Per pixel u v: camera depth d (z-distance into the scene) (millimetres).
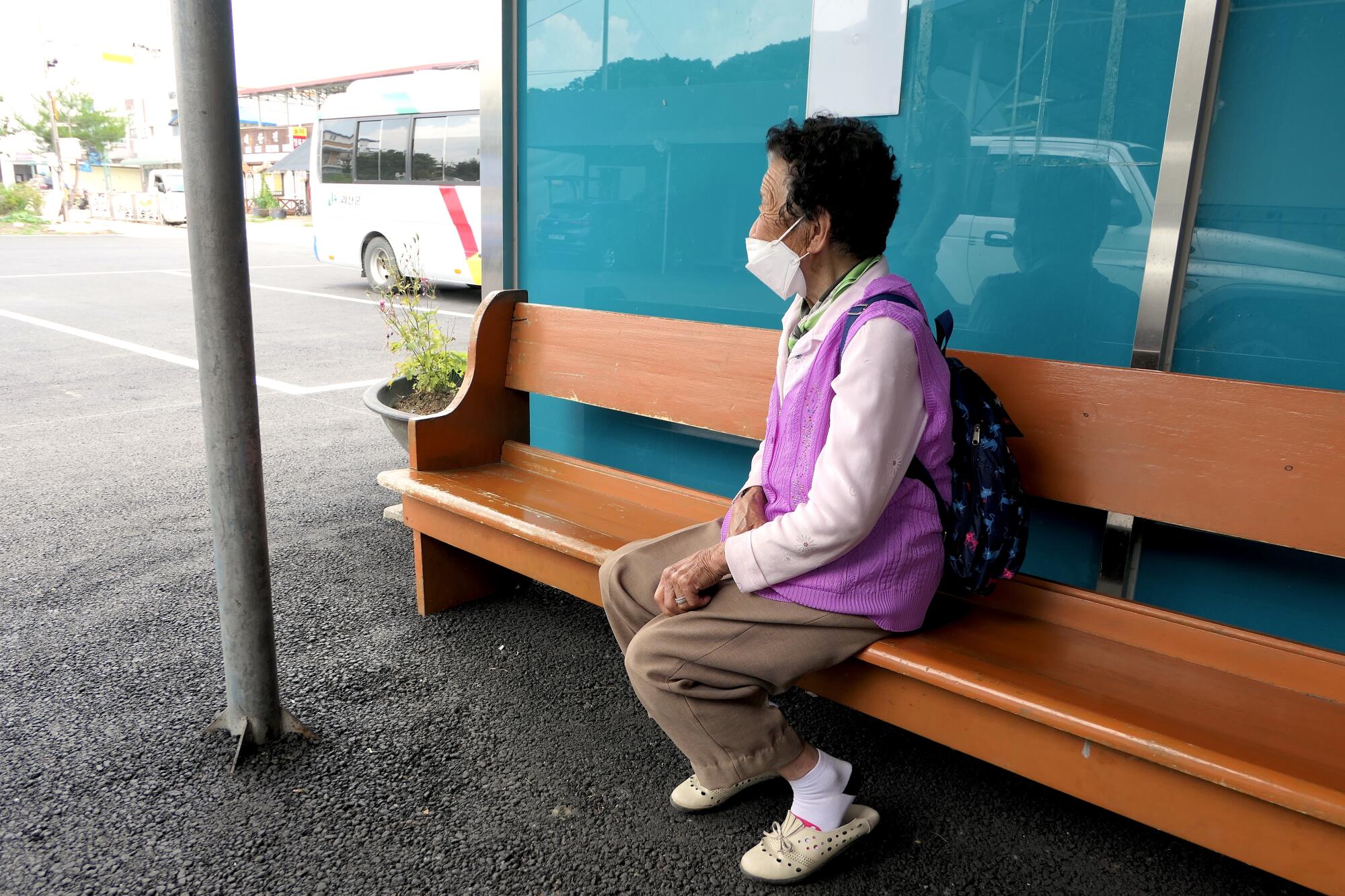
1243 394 1838
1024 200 2445
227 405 2025
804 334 1851
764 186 1824
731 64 2953
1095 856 1941
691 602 1816
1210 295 2217
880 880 1859
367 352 8500
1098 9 2246
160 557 3496
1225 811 1433
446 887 1816
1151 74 2197
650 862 1896
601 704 2498
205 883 1810
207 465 2078
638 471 3531
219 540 2121
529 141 3588
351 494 4336
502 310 3125
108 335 8984
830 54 2713
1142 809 1522
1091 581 2473
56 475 4547
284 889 1800
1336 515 1742
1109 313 2365
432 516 2857
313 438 5391
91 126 51656
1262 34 2035
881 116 2656
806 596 1755
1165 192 2146
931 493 1751
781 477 1843
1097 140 2303
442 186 12258
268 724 2268
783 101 2867
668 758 2262
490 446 3168
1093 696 1646
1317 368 2117
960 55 2479
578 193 3473
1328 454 1749
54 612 3010
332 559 3523
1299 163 2053
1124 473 1978
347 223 13969
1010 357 2121
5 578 3275
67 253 20250
